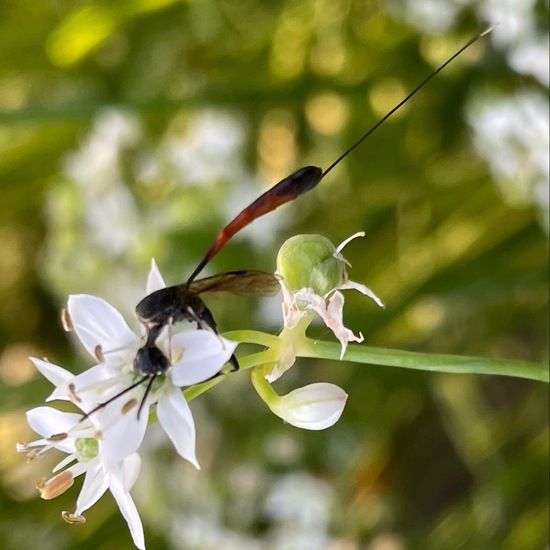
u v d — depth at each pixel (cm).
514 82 25
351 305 28
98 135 28
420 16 25
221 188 27
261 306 25
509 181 25
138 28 31
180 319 19
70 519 20
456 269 27
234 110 29
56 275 28
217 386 27
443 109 27
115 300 27
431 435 32
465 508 29
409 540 28
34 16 32
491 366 20
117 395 19
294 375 27
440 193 28
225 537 27
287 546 27
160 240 27
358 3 29
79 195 28
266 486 27
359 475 30
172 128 29
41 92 32
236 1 31
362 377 27
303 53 30
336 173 29
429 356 20
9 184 32
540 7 24
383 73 27
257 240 27
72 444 20
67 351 35
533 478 28
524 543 28
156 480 27
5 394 26
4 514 29
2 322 36
